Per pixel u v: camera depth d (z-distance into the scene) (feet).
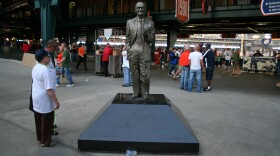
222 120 22.94
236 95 34.58
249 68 72.49
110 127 16.67
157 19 82.64
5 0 177.88
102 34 72.74
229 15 68.54
